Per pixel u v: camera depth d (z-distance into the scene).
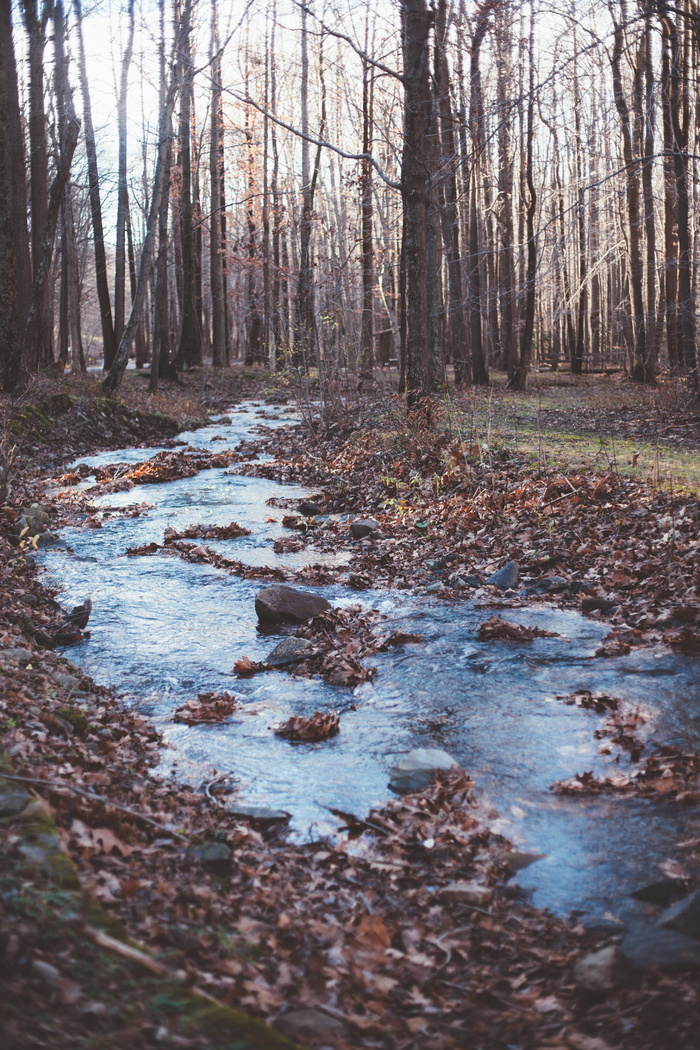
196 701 6.49
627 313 42.75
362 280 32.09
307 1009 2.86
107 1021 2.48
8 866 3.14
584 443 16.16
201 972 2.93
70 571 10.25
